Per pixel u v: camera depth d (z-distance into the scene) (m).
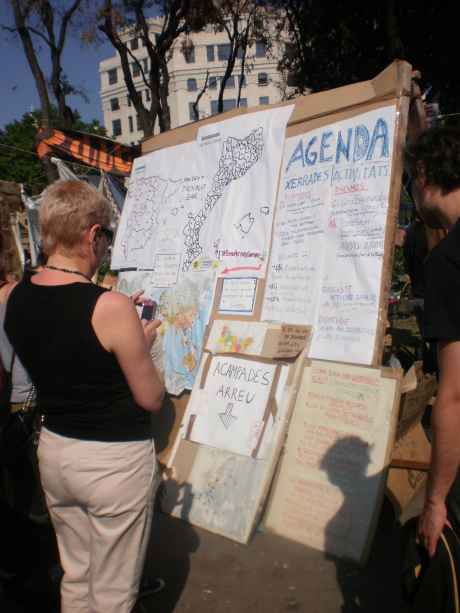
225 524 2.95
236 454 3.07
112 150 6.29
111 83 67.31
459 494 1.59
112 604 1.83
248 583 2.62
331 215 3.19
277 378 3.07
